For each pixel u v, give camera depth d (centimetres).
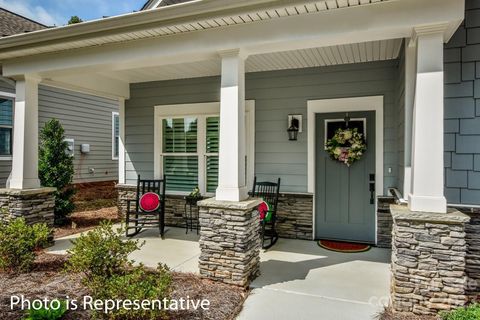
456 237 272
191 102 628
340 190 528
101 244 314
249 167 571
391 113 490
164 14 348
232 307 300
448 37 312
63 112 927
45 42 427
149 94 661
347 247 491
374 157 508
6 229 375
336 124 529
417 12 291
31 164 496
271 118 557
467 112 319
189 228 620
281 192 548
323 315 289
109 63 420
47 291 326
